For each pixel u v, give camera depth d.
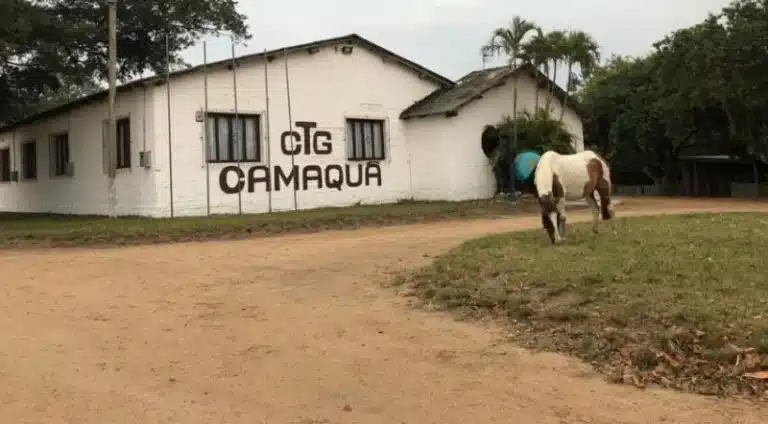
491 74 29.52
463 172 27.61
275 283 11.03
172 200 22.48
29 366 7.02
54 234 17.05
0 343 7.84
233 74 23.75
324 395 6.12
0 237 17.09
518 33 27.64
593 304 7.82
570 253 10.67
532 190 27.83
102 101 25.09
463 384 6.28
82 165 27.05
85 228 18.02
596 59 28.33
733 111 31.12
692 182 41.03
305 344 7.66
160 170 22.39
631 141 41.44
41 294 10.50
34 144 31.58
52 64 24.47
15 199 34.03
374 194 27.45
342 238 16.62
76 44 27.25
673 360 6.30
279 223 18.89
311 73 25.72
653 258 9.66
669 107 34.00
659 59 33.81
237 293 10.38
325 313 8.98
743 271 8.56
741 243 10.80
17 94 28.39
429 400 5.92
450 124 27.19
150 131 22.48
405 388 6.23
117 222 20.16
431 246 14.12
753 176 40.88
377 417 5.59
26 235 17.05
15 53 24.11
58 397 6.15
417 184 28.45
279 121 24.91
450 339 7.62
